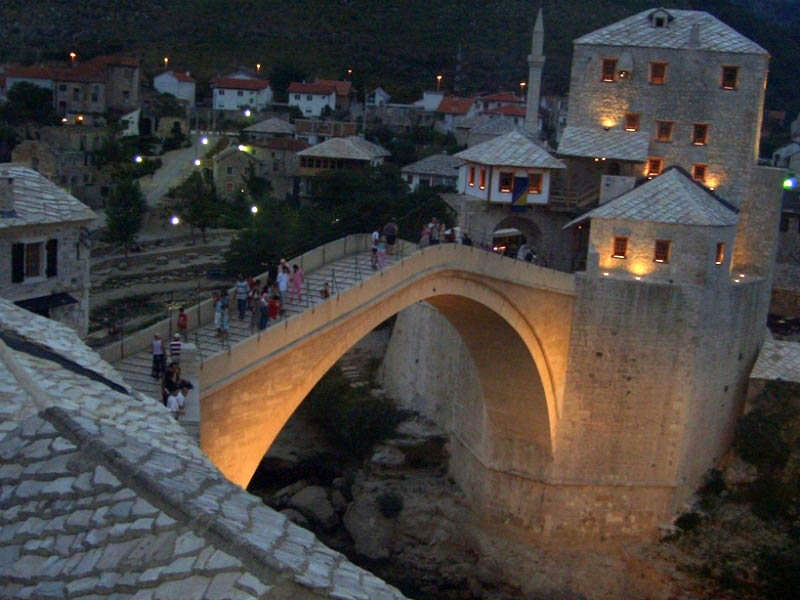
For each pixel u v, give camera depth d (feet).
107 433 61.87
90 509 54.54
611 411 209.97
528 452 214.69
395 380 269.64
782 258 317.01
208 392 128.26
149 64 636.07
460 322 201.77
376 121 542.98
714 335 212.02
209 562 49.16
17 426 62.03
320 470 251.39
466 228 234.17
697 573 204.85
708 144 231.30
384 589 52.54
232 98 556.51
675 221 203.72
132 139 446.60
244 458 140.36
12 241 128.26
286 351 143.54
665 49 231.71
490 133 411.34
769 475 216.74
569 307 208.03
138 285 311.88
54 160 387.14
